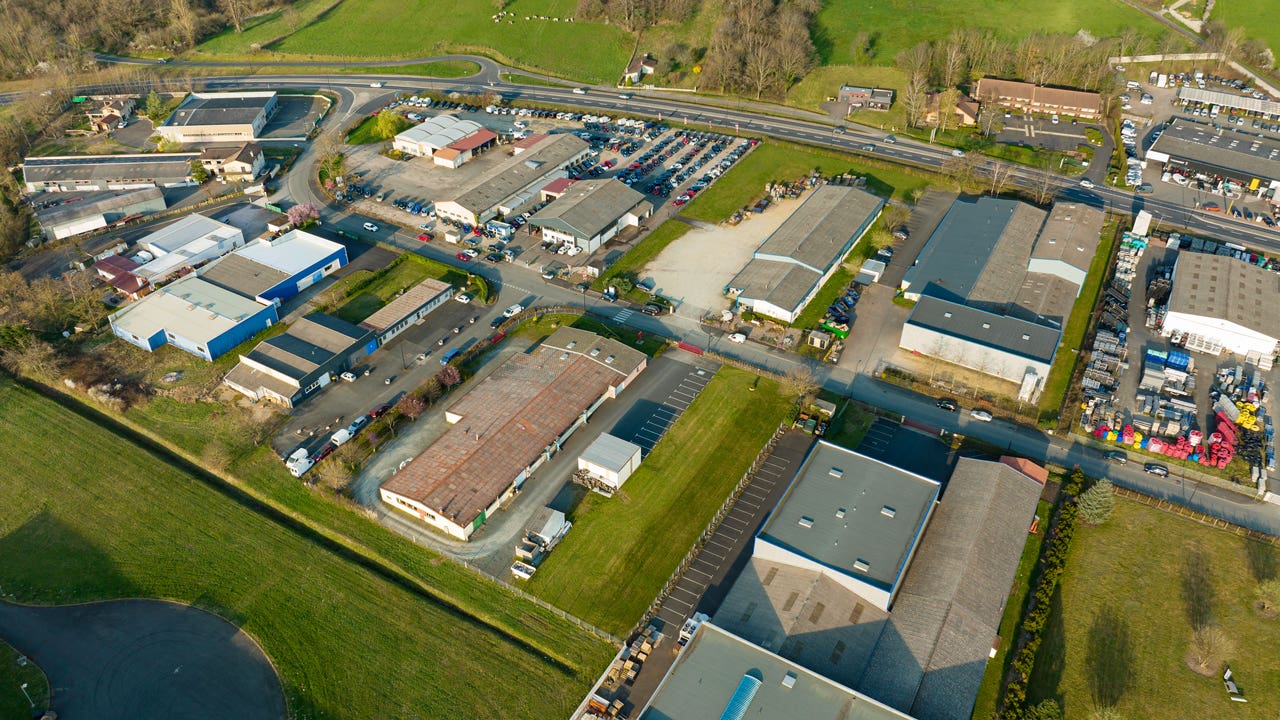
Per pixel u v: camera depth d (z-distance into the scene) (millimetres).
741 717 72438
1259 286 130625
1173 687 80500
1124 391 117062
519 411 108562
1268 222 159000
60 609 87375
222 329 124625
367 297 137625
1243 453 106812
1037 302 131250
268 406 114375
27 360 118062
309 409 113938
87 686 80125
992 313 126875
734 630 82312
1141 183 174375
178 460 107000
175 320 127125
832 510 92000
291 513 99125
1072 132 195750
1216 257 138125
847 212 154625
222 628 85688
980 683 77812
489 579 90625
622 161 185625
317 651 83500
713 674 76562
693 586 89812
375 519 97562
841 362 123875
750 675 75938
